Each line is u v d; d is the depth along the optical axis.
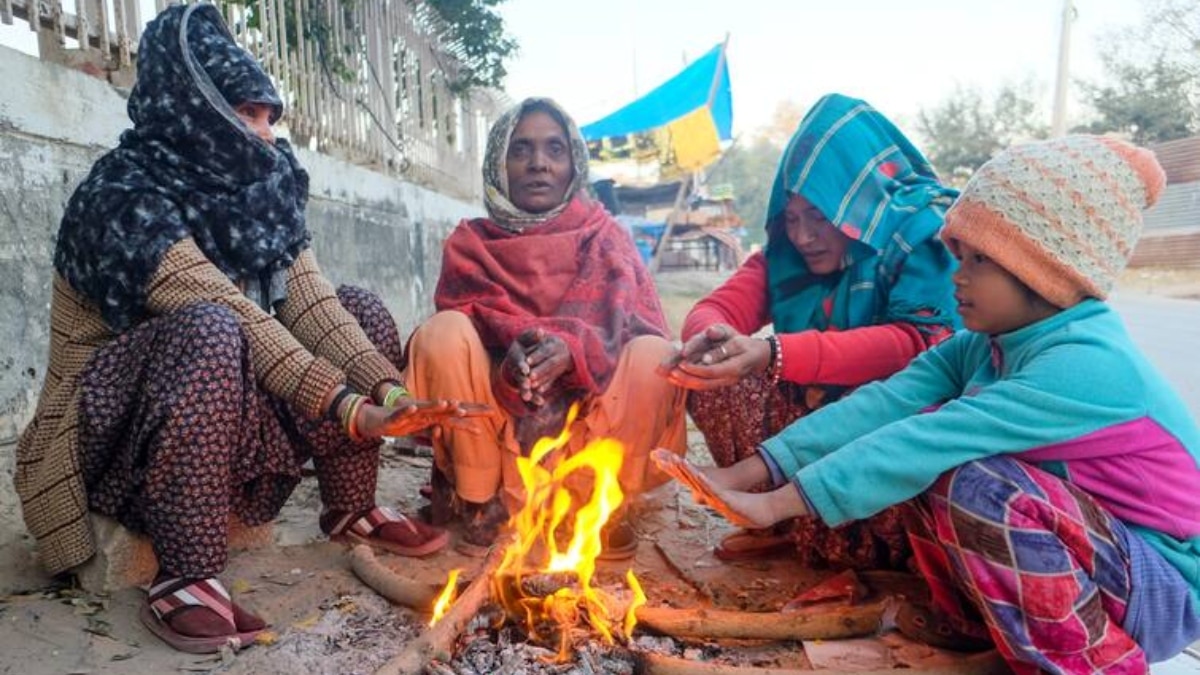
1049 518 1.69
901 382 2.14
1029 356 1.81
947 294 2.36
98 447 2.16
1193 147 9.66
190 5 2.34
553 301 2.81
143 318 2.20
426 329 2.64
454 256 2.93
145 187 2.17
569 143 2.96
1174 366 5.18
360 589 2.36
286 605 2.27
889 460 1.78
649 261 22.50
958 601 2.00
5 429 3.20
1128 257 1.79
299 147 6.35
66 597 2.24
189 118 2.22
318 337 2.48
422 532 2.67
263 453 2.31
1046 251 1.73
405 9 8.93
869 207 2.38
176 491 2.04
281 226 2.40
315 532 2.80
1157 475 1.75
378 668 1.90
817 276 2.62
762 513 1.84
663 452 1.82
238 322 2.12
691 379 2.29
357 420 2.16
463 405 2.07
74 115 3.62
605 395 2.64
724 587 2.52
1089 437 1.72
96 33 3.92
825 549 2.57
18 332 3.29
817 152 2.43
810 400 2.56
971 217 1.81
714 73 16.64
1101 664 1.72
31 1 3.54
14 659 1.93
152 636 2.07
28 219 3.36
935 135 31.08
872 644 2.07
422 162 9.61
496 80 10.91
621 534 2.74
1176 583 1.74
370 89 7.89
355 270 6.88
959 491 1.75
